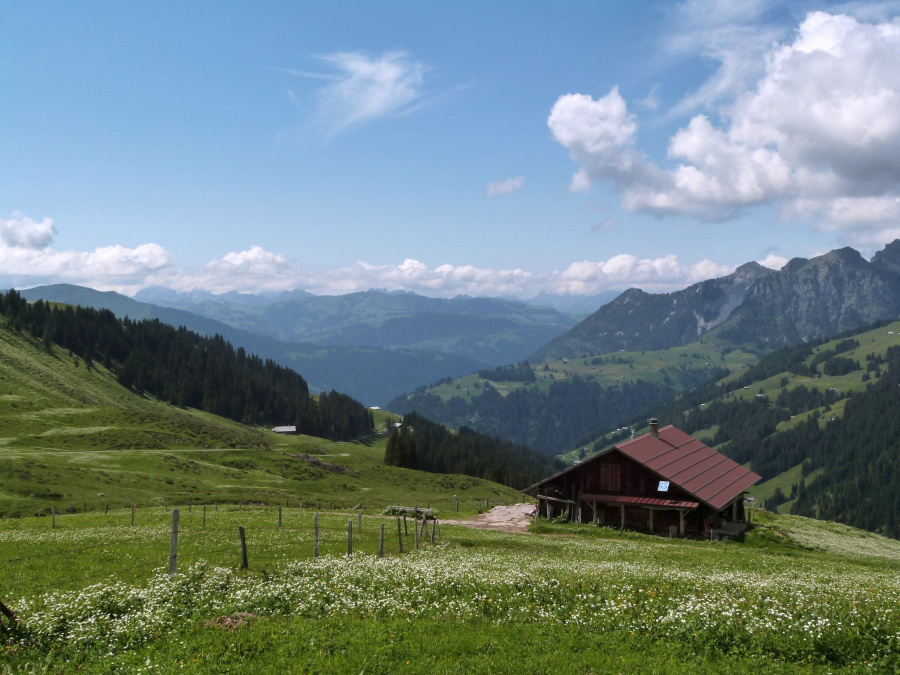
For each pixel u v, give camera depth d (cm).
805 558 4750
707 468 7325
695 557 3997
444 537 4391
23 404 13400
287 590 1930
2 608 1444
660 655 1440
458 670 1309
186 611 1694
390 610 1759
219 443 13362
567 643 1505
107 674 1238
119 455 9775
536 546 4238
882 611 1686
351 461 14062
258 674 1245
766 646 1481
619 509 6425
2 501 6475
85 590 1816
